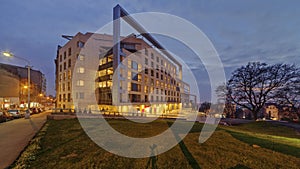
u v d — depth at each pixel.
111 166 4.18
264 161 4.49
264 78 23.14
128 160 4.57
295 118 22.38
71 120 13.69
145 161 4.51
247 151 5.32
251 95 24.50
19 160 4.55
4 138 7.39
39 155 4.90
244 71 24.77
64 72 32.56
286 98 21.72
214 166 4.20
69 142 6.26
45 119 15.91
